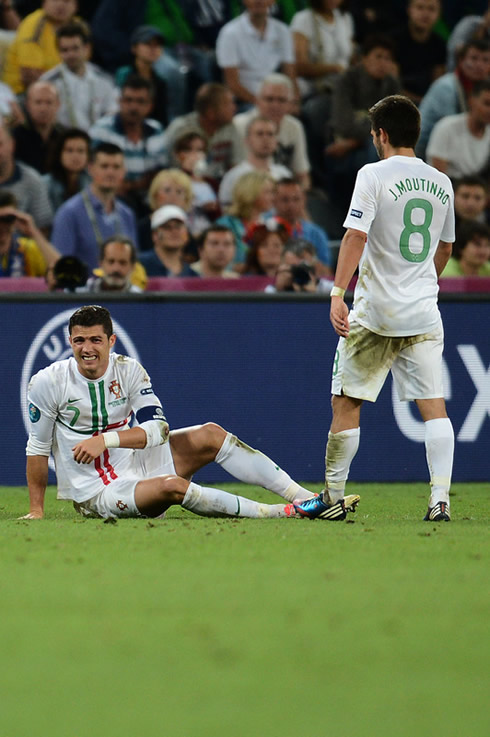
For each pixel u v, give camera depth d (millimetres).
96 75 40781
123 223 35594
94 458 18656
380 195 18250
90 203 34969
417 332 18609
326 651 9711
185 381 28891
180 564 14039
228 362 29000
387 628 10555
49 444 19641
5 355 28484
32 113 38031
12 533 17031
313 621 10828
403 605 11578
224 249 33719
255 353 29047
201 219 38250
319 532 17172
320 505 19125
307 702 8234
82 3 43250
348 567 13852
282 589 12383
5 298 28375
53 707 8156
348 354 18672
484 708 8109
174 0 43594
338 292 18109
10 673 9062
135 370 19422
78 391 19125
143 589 12383
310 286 29938
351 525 18250
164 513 19703
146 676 8938
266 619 10914
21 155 38031
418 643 9992
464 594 12156
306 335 29141
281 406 29125
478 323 29438
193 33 44062
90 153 36531
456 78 41344
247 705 8164
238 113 42781
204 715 7930
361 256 18734
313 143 42000
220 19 44438
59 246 34688
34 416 19391
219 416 28984
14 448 28547
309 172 41719
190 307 28875
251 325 29031
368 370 18594
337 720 7809
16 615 11141
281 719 7828
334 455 18891
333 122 41562
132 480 19031
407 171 18438
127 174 38938
